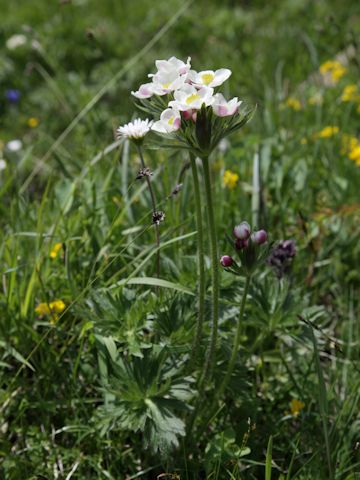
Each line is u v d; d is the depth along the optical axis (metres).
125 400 0.72
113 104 1.42
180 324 0.74
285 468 0.76
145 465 0.77
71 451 0.77
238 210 0.96
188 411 0.77
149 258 0.80
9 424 0.79
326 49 1.60
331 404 0.79
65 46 1.67
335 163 1.06
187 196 0.93
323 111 1.22
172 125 0.65
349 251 0.96
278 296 0.77
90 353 0.80
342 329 0.88
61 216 0.88
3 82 1.57
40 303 0.84
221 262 0.68
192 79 0.67
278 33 1.71
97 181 0.96
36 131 1.39
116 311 0.74
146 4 1.93
